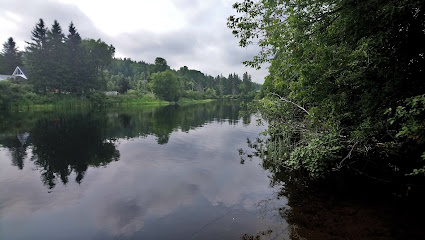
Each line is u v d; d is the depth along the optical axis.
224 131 18.66
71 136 15.89
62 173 8.89
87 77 53.94
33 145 13.19
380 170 8.03
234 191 7.19
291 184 7.58
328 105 5.56
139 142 14.38
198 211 5.96
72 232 5.16
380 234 4.57
